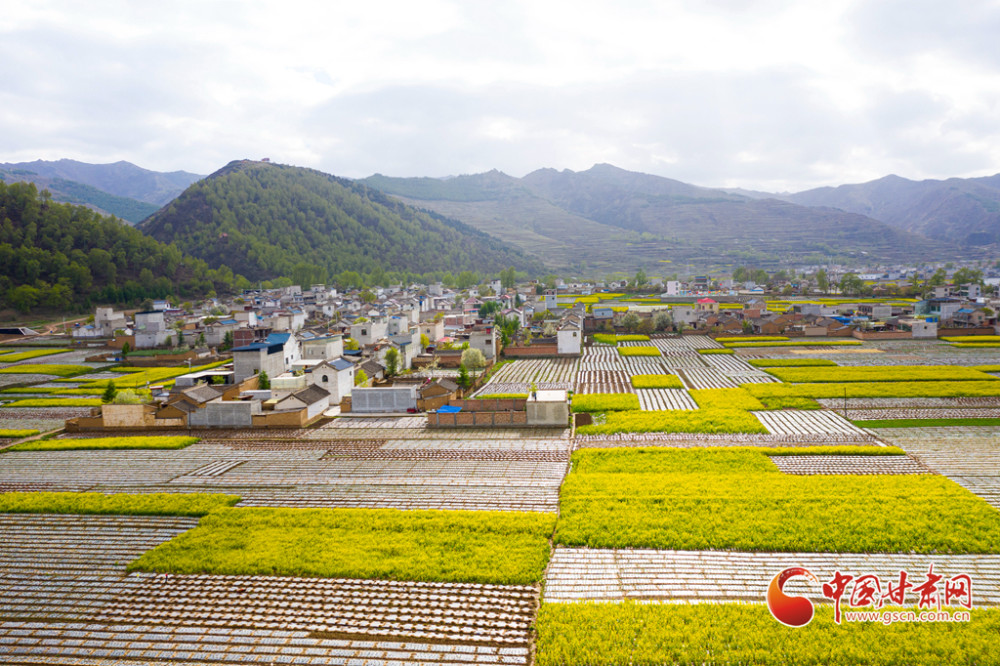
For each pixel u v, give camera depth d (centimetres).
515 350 11525
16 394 8675
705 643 2741
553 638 2805
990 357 9956
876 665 2597
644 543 3659
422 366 10375
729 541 3631
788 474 4766
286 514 4222
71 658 2803
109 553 3769
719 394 7612
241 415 6731
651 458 5191
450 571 3400
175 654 2805
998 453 5125
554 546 3719
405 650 2798
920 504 4025
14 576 3509
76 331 14600
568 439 5947
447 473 5066
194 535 3912
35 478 5147
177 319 16325
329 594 3247
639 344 12738
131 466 5428
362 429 6569
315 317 18262
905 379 8206
